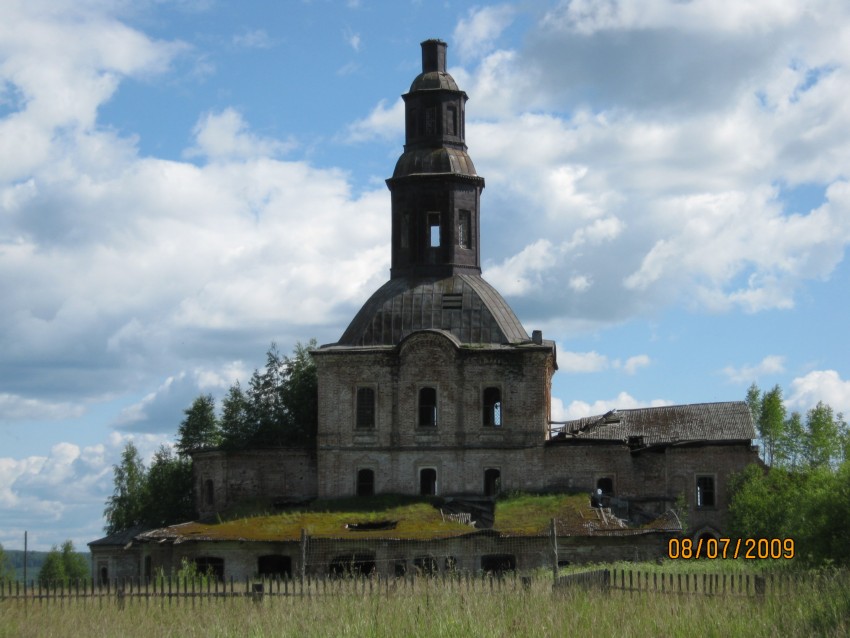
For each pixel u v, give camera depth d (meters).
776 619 33.06
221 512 83.50
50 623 39.91
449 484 83.62
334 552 75.19
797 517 58.31
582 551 74.69
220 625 36.38
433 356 84.62
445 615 34.47
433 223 89.81
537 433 83.19
